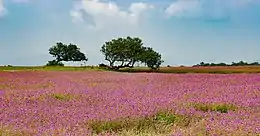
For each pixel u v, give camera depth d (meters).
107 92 17.80
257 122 9.67
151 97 15.37
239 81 25.88
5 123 9.59
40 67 74.88
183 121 10.92
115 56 100.50
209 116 11.28
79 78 32.12
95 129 9.91
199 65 108.88
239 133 8.66
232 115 11.13
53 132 8.62
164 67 108.50
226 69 87.19
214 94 16.69
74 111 11.62
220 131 8.80
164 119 10.98
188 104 13.39
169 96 15.87
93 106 12.87
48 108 12.33
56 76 35.59
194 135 8.74
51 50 127.12
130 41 102.31
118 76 36.31
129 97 15.43
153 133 9.41
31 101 14.45
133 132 9.51
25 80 28.16
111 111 11.42
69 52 127.44
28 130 8.82
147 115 11.07
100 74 42.22
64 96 16.17
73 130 9.02
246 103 13.77
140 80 28.78
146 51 103.06
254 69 84.19
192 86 21.58
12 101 14.26
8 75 35.81
